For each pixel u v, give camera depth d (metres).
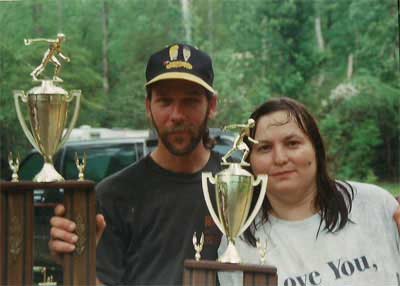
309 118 1.86
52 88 1.82
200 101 2.12
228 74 9.29
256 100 9.18
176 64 2.12
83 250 1.71
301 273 1.82
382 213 1.88
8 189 1.66
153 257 2.08
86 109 8.46
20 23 7.89
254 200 1.91
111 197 2.13
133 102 8.75
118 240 2.11
